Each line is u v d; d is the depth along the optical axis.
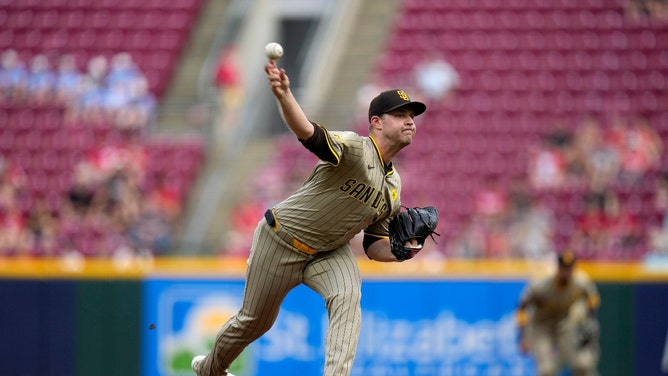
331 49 63.91
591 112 57.25
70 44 63.62
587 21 63.09
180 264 38.66
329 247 18.06
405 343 38.16
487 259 45.72
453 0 65.38
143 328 37.97
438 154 54.72
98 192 50.38
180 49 64.25
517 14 64.06
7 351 38.09
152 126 56.56
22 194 52.94
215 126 56.03
